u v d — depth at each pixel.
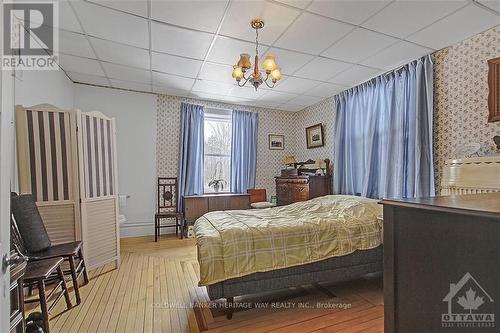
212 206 4.55
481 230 0.71
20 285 1.19
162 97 4.56
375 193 3.67
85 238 2.73
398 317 0.93
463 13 2.19
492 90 2.40
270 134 5.36
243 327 1.87
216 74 3.59
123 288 2.48
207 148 4.99
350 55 2.98
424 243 0.85
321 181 4.30
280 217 2.76
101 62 3.21
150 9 2.15
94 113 2.93
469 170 2.30
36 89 2.76
